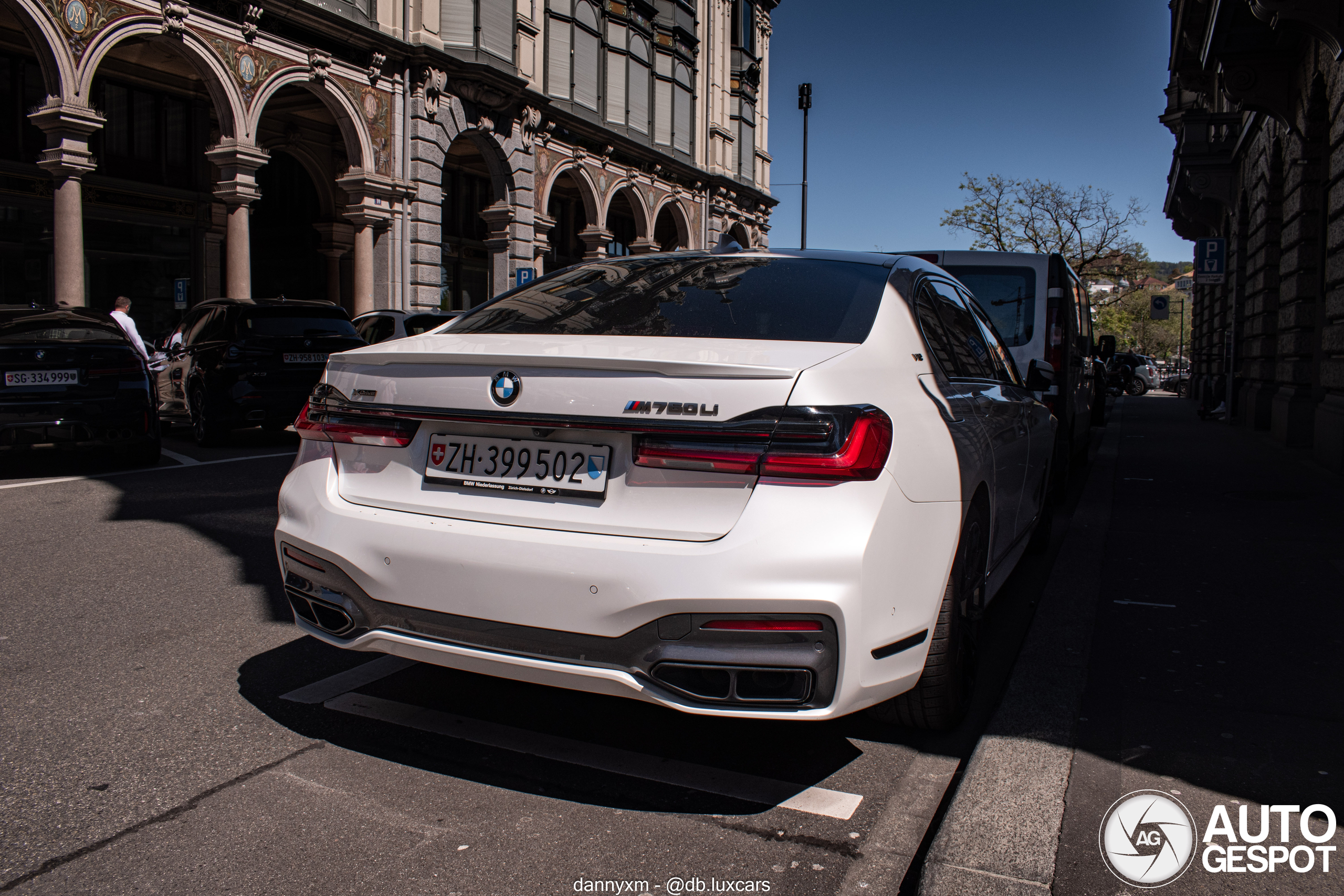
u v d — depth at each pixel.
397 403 2.78
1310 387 12.20
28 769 2.77
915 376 2.95
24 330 8.33
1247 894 2.19
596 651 2.45
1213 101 21.08
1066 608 4.49
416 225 19.52
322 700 3.33
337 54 17.66
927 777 2.84
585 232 26.39
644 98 28.50
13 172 17.44
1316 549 5.88
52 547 5.65
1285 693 3.47
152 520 6.50
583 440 2.54
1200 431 15.08
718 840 2.44
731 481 2.39
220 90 15.60
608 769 2.84
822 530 2.34
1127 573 5.29
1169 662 3.81
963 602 3.10
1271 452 11.70
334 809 2.56
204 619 4.25
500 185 22.59
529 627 2.50
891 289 3.22
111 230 19.33
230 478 8.51
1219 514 7.14
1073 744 2.95
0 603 4.48
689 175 31.00
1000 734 3.01
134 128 19.67
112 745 2.94
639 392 2.46
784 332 2.88
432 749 2.95
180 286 19.23
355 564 2.73
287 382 11.19
